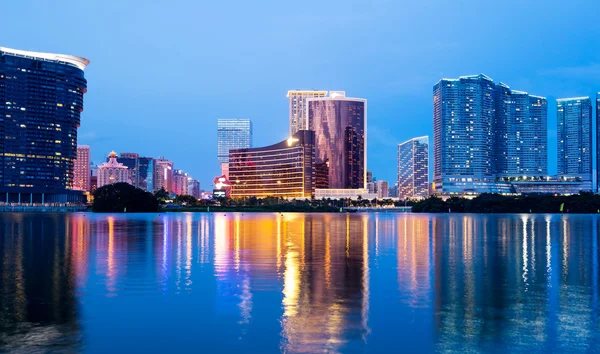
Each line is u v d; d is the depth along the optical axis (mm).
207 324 24703
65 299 29828
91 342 22078
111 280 36000
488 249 58500
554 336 22719
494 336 22750
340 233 89562
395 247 60969
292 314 26391
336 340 22281
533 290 32344
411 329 23719
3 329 23812
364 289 32656
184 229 101938
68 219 163250
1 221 145750
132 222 137750
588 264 44875
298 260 47406
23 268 41844
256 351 21031
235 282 35250
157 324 24703
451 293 31375
